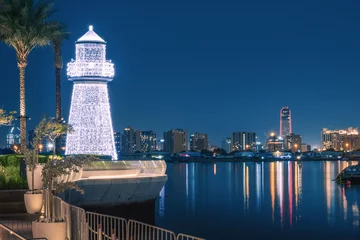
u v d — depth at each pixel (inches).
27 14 1978.3
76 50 2224.4
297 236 1995.6
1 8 1897.1
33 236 829.8
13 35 1979.6
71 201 1610.5
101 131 2218.3
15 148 2583.7
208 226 2206.0
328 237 1984.5
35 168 1268.5
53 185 935.7
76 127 2203.5
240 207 2952.8
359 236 2005.4
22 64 2016.5
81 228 765.9
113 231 741.3
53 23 2048.5
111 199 1729.8
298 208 2928.2
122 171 1854.1
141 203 1814.7
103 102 2233.0
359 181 4958.2
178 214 2588.6
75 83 2212.1
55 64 2341.3
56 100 2347.4
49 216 888.3
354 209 2878.9
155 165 1956.2
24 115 2009.1
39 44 2036.2
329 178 6274.6
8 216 1148.5
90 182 1665.8
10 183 1387.8
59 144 2298.2
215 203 3157.0
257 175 7298.2
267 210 2815.0
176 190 4222.4
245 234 2017.7
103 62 2224.4
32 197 1165.7
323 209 2881.4
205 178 6441.9
